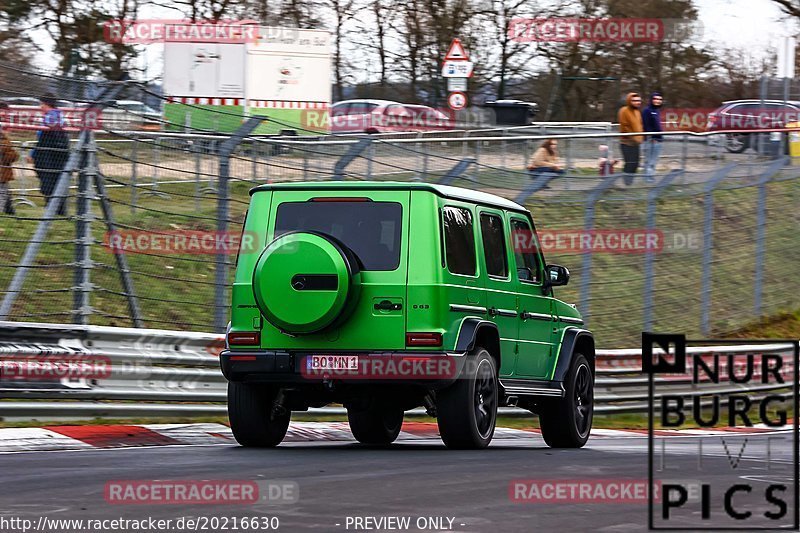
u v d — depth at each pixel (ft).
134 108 135.85
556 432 112.98
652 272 176.45
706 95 481.87
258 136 140.26
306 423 126.31
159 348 122.72
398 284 94.89
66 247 139.03
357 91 462.19
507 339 105.29
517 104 319.47
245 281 97.86
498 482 74.13
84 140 124.16
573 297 176.96
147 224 137.28
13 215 128.57
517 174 155.74
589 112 470.39
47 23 369.30
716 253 200.34
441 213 96.99
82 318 121.08
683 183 191.42
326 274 93.04
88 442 100.83
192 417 124.47
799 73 395.55
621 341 176.04
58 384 111.86
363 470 79.82
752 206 212.43
